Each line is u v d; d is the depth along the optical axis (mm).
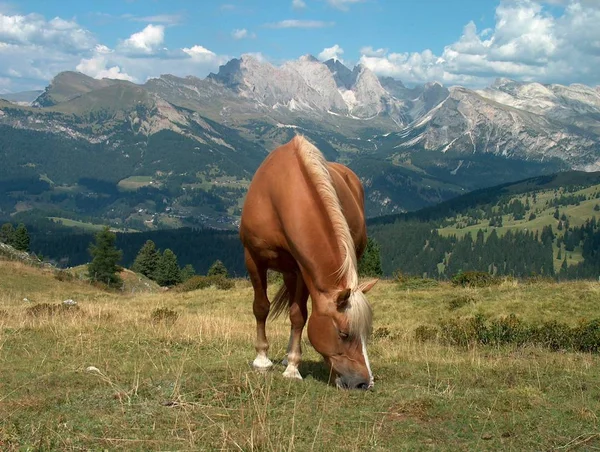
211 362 7488
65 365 7316
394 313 18766
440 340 12250
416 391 6207
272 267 6867
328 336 5840
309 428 4898
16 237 74188
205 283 32906
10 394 5648
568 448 4629
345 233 5883
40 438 4395
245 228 6691
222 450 4277
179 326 11664
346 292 5590
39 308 14141
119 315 14000
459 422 5207
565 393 6391
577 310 15430
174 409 5262
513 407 5695
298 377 6586
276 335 11445
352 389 5859
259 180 6645
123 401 5445
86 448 4324
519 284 20844
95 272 62469
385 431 4898
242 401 5562
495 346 11086
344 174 8117
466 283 23797
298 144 6445
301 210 6020
